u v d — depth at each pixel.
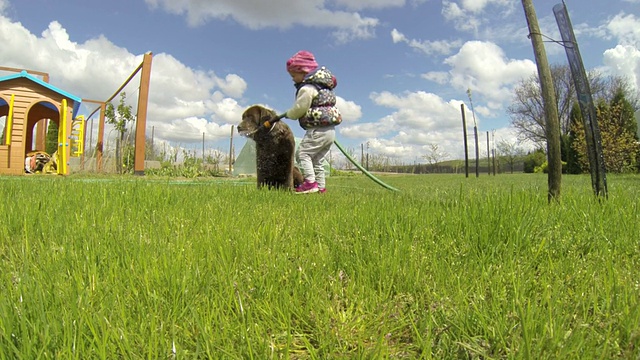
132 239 1.84
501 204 2.15
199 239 1.88
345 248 1.80
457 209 2.30
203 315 1.12
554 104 2.79
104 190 3.44
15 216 2.23
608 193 3.09
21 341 0.93
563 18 2.93
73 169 14.19
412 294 1.35
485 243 1.76
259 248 1.83
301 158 4.95
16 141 11.06
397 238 1.88
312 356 0.94
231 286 1.30
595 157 2.86
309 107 4.80
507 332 1.00
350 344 1.06
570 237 1.87
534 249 1.72
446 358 0.95
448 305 1.21
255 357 0.94
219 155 23.98
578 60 2.88
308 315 1.19
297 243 1.88
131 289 1.27
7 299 1.08
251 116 4.86
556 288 1.20
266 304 1.21
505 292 1.25
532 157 38.09
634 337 0.93
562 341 0.94
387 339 1.08
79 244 1.75
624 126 18.59
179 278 1.33
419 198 3.68
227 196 3.86
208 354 0.91
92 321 1.00
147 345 0.95
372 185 9.30
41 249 1.70
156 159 20.38
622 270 1.46
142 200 3.11
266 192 4.20
